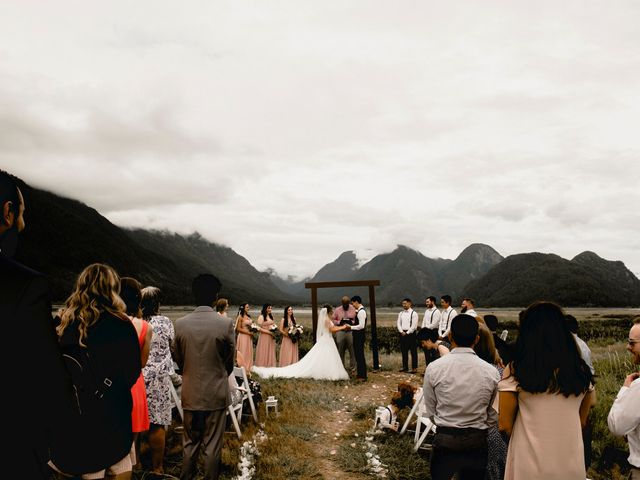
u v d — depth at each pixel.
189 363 4.22
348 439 6.45
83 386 2.64
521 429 2.62
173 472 4.94
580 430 2.57
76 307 2.77
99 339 2.75
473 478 3.27
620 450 5.40
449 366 3.30
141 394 4.35
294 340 12.91
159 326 5.00
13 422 1.47
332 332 11.73
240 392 7.00
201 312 4.38
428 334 7.32
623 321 45.28
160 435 4.83
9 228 1.73
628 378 3.08
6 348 1.48
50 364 1.58
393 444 6.11
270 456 5.54
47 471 1.59
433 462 3.35
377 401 8.95
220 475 5.00
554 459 2.49
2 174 1.71
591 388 2.67
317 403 8.47
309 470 5.19
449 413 3.25
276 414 7.51
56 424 1.64
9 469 1.45
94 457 2.64
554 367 2.52
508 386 2.66
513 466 2.63
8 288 1.53
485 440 3.24
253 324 12.05
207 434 4.25
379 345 23.31
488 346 4.21
